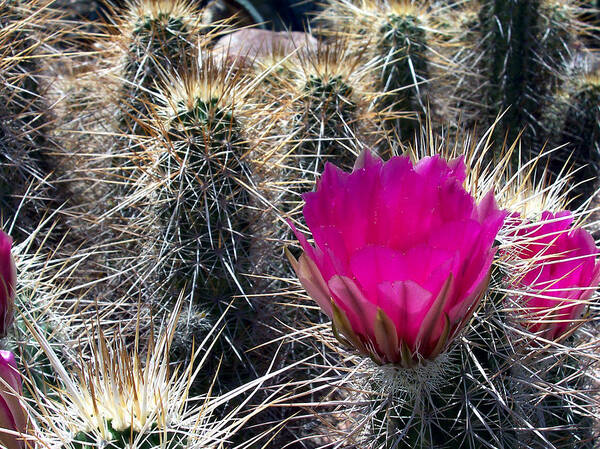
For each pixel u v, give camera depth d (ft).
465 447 1.04
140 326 1.46
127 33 1.73
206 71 1.49
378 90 1.91
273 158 1.60
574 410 1.21
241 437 1.38
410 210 0.86
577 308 1.14
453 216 0.85
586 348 1.19
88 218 1.69
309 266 0.86
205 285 1.42
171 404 0.98
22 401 0.92
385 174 0.87
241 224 1.45
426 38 1.95
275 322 1.47
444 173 0.89
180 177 1.39
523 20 2.04
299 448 1.45
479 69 2.12
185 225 1.41
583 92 2.05
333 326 0.90
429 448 1.02
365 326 0.86
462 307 0.85
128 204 1.54
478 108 2.15
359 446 1.11
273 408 1.46
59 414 0.97
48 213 1.63
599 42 2.65
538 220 1.22
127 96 1.71
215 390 1.40
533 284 1.14
